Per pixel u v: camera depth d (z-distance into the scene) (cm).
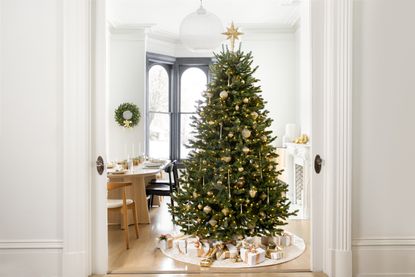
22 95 284
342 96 285
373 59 288
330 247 291
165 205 625
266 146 354
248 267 321
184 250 361
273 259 339
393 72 289
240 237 351
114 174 442
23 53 284
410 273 291
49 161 285
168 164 575
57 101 285
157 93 793
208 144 352
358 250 291
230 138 346
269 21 687
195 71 820
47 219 286
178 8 619
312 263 304
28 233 285
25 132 285
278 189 352
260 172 341
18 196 285
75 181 283
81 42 283
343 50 284
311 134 301
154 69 786
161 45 789
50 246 286
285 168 638
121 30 723
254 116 345
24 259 285
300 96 655
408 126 290
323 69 298
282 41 716
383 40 288
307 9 584
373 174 290
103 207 298
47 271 286
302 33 615
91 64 295
